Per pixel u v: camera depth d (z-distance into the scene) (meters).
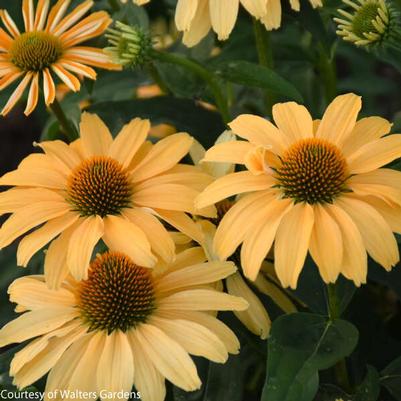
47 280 0.59
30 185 0.63
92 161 0.63
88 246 0.59
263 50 0.73
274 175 0.60
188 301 0.61
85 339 0.60
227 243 0.58
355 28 0.66
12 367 0.59
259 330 0.63
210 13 0.66
